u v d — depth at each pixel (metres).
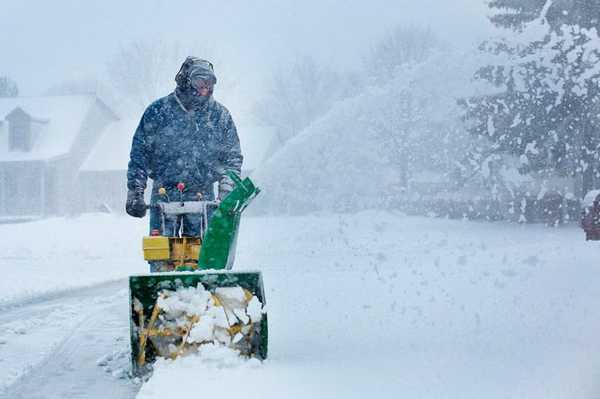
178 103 6.93
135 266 17.12
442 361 5.03
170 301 5.10
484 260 12.66
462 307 7.43
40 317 8.89
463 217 30.16
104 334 7.53
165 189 6.97
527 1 28.88
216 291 5.18
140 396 4.18
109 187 65.19
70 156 64.25
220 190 6.74
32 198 63.22
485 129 25.83
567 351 5.17
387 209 29.05
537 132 25.33
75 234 27.72
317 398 4.06
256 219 28.64
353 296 8.76
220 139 7.07
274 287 10.20
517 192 29.44
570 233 21.61
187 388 4.34
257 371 4.80
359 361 5.13
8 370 5.77
